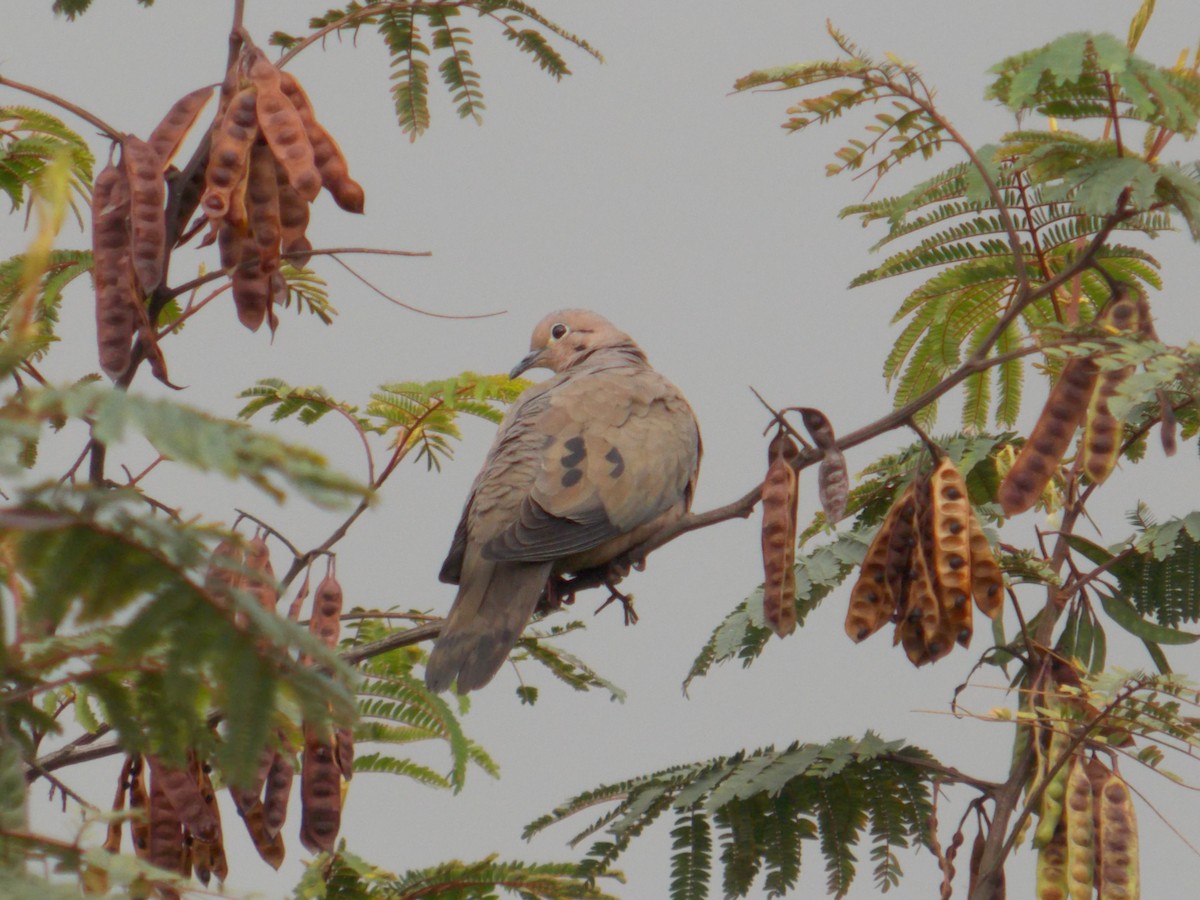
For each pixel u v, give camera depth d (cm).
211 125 675
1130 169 735
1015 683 990
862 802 959
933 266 979
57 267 833
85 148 875
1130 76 694
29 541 320
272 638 338
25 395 305
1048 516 1052
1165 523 980
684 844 968
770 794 961
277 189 666
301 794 783
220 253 671
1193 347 741
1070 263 962
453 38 862
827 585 1028
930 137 825
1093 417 789
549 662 1105
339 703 354
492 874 791
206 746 408
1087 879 836
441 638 1064
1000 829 911
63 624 329
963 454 1021
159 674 394
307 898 699
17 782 349
